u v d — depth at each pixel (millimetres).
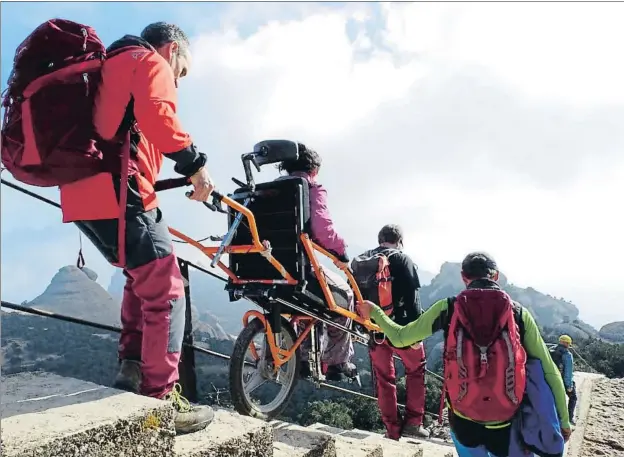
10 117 2457
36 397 2334
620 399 8750
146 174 2752
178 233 4012
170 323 2699
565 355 7879
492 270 3385
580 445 6531
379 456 3979
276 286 4262
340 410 25531
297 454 3154
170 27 2994
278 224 4344
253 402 4449
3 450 1742
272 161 4227
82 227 2738
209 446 2471
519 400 3084
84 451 1944
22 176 2496
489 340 3076
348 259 4633
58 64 2426
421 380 5699
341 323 4852
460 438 3260
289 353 4473
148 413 2201
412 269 5328
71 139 2432
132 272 2676
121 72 2459
